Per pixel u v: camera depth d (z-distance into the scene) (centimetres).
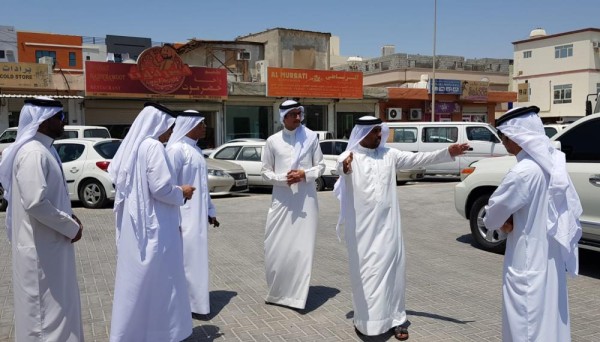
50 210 343
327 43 3469
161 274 397
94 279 612
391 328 439
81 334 381
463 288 577
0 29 4122
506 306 325
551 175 306
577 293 558
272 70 2544
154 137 406
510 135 319
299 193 504
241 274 636
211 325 473
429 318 485
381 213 423
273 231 513
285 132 519
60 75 2078
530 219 311
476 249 764
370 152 441
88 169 1156
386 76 4184
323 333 452
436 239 836
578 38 4753
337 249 768
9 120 2058
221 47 2981
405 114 3066
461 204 786
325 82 2689
